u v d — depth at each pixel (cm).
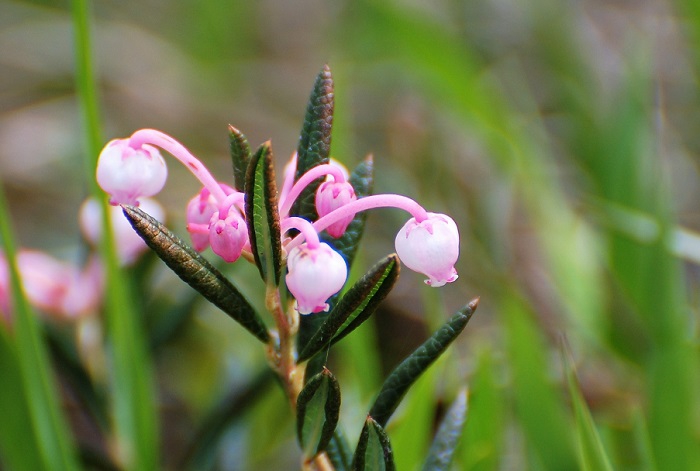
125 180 22
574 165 47
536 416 27
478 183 45
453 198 43
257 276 35
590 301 35
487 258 40
